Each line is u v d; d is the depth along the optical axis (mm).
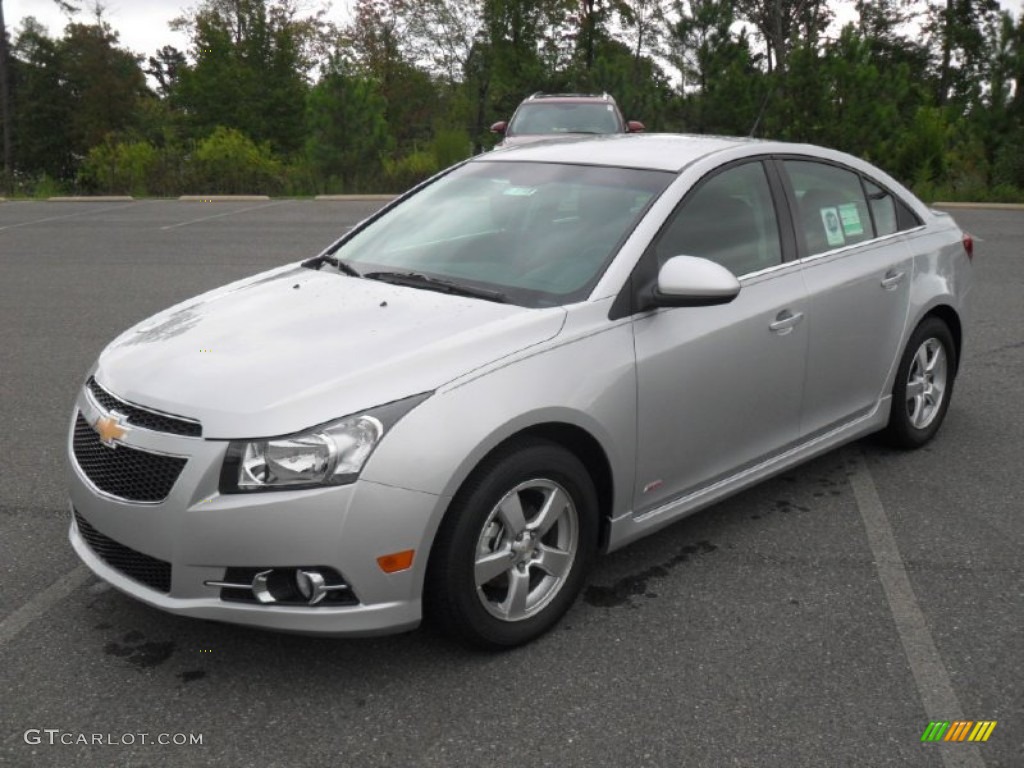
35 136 66188
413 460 3025
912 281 5004
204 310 3896
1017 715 3062
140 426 3160
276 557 2975
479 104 50219
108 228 16109
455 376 3182
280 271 4461
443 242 4227
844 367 4633
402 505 3010
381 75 54688
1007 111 20781
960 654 3404
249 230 15703
